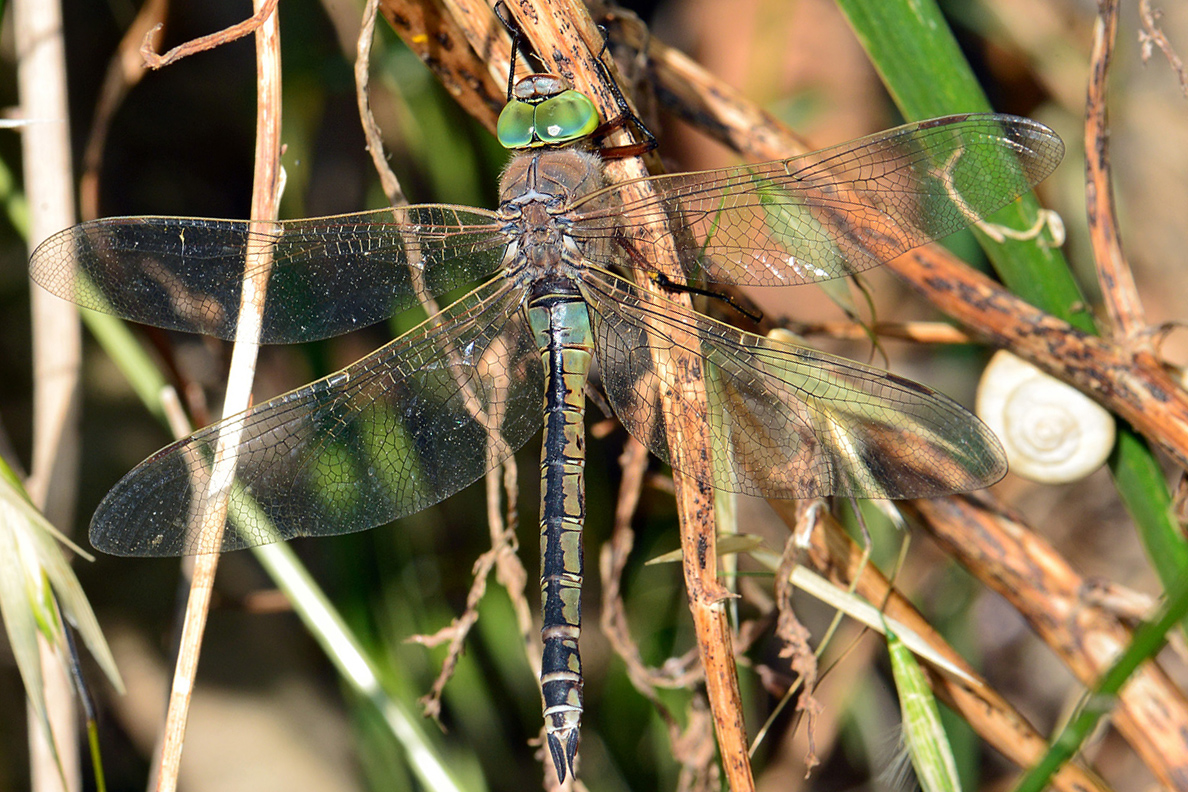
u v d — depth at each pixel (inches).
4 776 33.6
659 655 33.1
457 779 31.5
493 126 31.2
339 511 31.0
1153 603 31.0
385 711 31.6
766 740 33.7
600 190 30.9
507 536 31.2
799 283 30.9
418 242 31.2
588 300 31.2
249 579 33.9
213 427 30.9
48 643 30.9
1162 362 30.9
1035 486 34.0
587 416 33.2
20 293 33.7
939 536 31.4
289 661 33.9
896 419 30.7
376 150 30.9
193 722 33.5
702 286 31.1
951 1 33.7
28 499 30.5
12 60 33.6
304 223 31.1
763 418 30.8
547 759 31.4
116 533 30.7
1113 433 31.1
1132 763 33.5
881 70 31.0
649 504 33.2
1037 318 31.0
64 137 31.3
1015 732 31.1
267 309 31.1
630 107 30.8
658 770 32.9
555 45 30.6
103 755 33.8
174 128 34.3
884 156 30.7
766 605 31.7
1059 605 31.2
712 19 34.4
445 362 31.2
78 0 34.0
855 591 31.2
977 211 30.6
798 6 34.1
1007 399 31.2
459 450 31.2
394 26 30.9
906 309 34.0
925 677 30.9
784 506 31.2
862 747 33.4
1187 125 33.2
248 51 34.3
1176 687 31.0
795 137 31.4
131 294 31.0
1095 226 30.9
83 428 33.6
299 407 31.0
